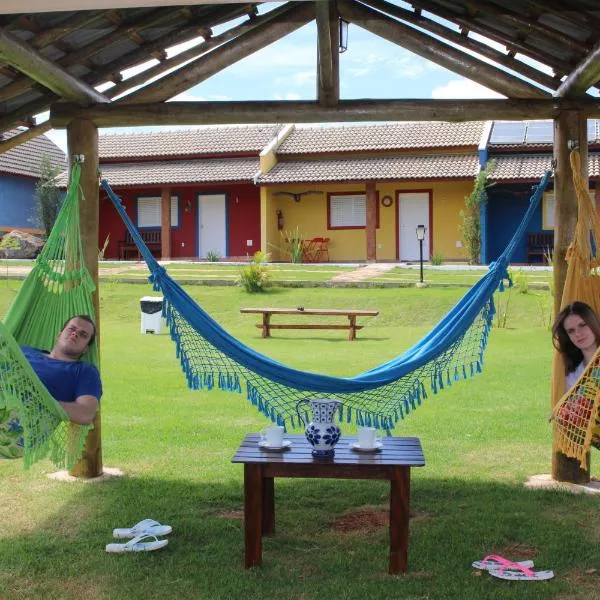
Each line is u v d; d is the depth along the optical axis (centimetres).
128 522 461
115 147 2677
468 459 600
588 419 400
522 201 2291
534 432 679
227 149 2541
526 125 2412
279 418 461
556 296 539
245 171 2422
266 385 463
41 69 482
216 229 2559
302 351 1157
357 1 523
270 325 1337
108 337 1309
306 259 2473
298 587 372
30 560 404
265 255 2084
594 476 557
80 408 424
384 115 530
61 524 461
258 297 1666
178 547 424
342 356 1104
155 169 2525
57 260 496
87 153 545
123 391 861
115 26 500
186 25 529
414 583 374
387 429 468
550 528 447
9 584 380
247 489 393
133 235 488
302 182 2325
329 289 1731
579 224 489
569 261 495
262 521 443
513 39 520
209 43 550
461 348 494
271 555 414
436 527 450
